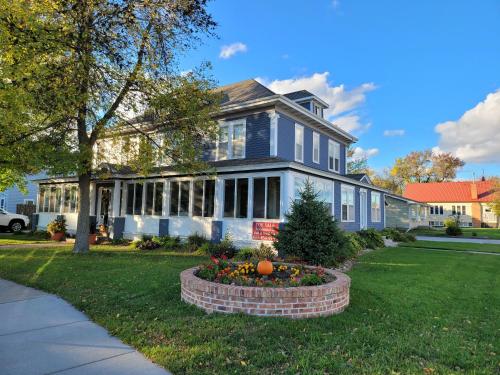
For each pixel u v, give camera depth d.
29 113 9.70
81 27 9.68
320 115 19.89
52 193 21.30
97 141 13.36
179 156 12.23
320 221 10.16
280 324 4.65
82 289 6.62
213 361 3.58
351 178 19.31
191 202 15.09
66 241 16.98
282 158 15.04
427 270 10.13
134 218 16.95
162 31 11.04
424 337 4.49
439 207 49.00
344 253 10.43
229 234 13.68
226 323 4.62
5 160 9.83
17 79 8.16
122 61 10.55
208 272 6.11
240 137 15.91
